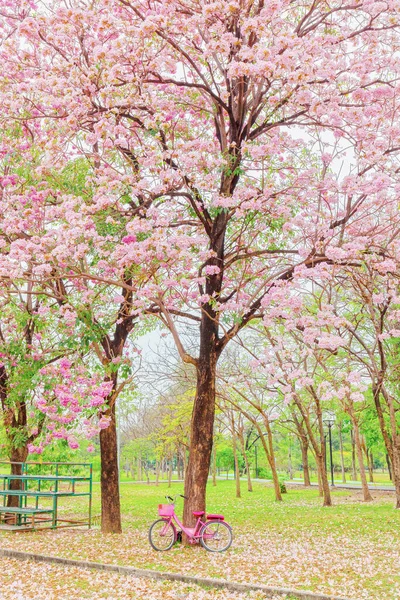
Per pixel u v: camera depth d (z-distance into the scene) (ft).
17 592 23.52
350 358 63.31
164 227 31.65
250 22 30.12
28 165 35.01
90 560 29.73
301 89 31.94
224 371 77.20
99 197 31.19
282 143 38.17
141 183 31.78
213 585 24.41
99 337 35.17
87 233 29.35
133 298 38.50
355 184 32.53
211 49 31.14
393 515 53.42
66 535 39.55
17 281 39.27
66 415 34.17
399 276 36.86
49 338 45.09
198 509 35.32
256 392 85.40
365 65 33.65
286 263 40.11
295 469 276.41
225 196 34.17
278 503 74.64
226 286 42.01
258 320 59.16
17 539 37.68
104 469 41.81
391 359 64.13
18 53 36.52
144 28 31.14
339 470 241.14
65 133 33.71
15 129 37.70
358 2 35.01
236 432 91.09
